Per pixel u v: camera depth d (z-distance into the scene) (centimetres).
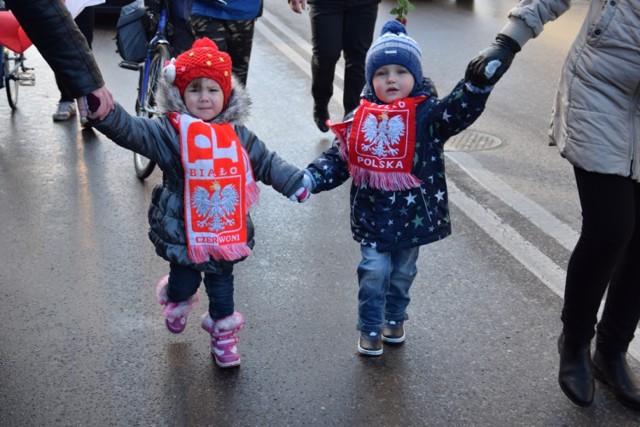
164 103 335
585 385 330
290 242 487
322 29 647
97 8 1136
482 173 608
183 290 356
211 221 336
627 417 329
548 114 779
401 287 368
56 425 320
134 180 585
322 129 691
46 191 560
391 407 333
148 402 335
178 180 339
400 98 345
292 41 1089
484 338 384
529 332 389
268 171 347
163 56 562
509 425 323
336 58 656
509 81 902
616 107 304
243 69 581
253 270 449
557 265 459
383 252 353
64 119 715
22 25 292
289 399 337
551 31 1189
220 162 333
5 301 412
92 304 412
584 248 322
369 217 352
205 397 338
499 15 1338
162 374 354
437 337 384
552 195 566
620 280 335
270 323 395
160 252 344
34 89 812
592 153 305
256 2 562
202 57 330
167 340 381
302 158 636
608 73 301
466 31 1190
